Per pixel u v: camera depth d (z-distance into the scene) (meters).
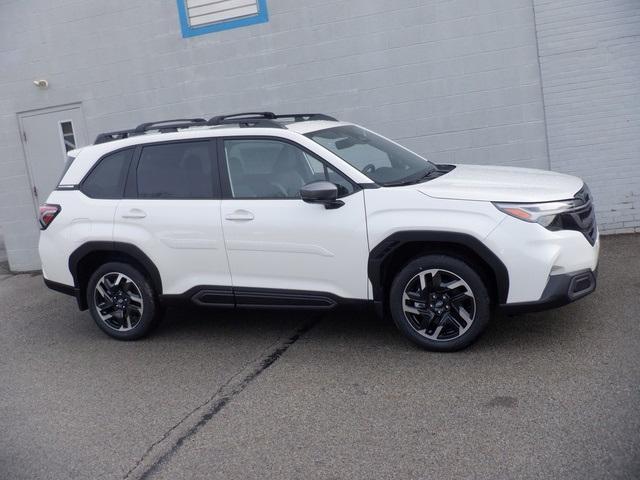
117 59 10.13
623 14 8.32
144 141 6.61
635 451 3.97
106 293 6.82
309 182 5.92
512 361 5.38
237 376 5.71
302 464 4.26
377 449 4.33
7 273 11.05
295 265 5.92
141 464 4.49
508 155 8.92
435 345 5.64
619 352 5.33
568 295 5.29
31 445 4.92
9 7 10.38
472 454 4.15
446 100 9.00
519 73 8.72
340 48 9.24
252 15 9.50
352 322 6.68
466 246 5.45
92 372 6.20
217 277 6.23
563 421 4.40
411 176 6.09
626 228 8.73
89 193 6.77
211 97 9.86
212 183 6.27
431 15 8.87
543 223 5.28
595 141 8.66
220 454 4.50
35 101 10.56
